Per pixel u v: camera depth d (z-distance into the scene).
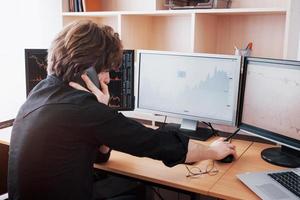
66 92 1.27
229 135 1.94
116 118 1.26
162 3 2.30
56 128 1.19
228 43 2.28
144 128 1.32
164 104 1.99
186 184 1.37
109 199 1.60
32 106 1.28
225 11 1.93
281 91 1.55
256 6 2.13
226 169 1.52
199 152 1.44
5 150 2.20
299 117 1.48
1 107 2.43
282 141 1.57
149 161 1.61
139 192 1.78
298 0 1.82
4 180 2.22
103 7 2.72
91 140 1.24
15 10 2.44
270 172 1.43
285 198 1.23
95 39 1.30
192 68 1.87
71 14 2.48
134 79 2.03
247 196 1.27
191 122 1.99
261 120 1.66
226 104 1.80
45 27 2.61
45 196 1.21
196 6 2.08
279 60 1.53
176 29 2.48
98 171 1.72
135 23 2.42
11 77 2.46
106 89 1.50
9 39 2.43
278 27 2.09
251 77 1.68
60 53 1.29
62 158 1.20
